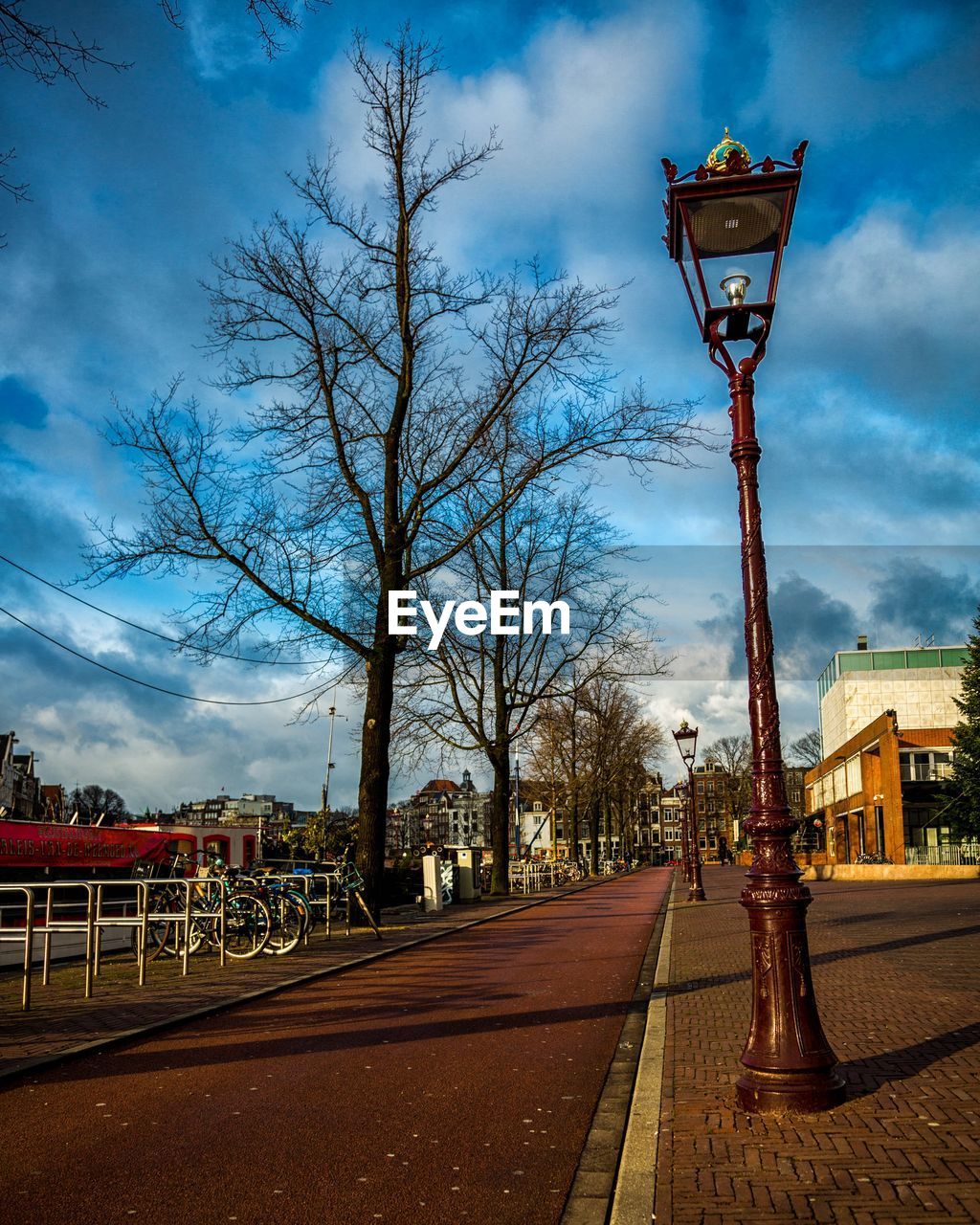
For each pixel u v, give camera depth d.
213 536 19.25
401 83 19.83
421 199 20.16
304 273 19.44
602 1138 5.37
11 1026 8.38
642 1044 7.68
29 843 16.75
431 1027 8.51
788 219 6.16
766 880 5.65
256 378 19.72
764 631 5.99
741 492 6.21
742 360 6.34
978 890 28.61
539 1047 7.67
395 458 20.58
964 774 43.50
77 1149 5.18
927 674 67.75
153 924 14.30
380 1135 5.41
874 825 51.41
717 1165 4.58
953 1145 4.68
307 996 10.34
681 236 6.45
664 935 16.91
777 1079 5.42
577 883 47.16
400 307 20.34
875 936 15.41
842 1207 4.01
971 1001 8.76
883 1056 6.60
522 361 20.73
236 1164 4.95
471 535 20.86
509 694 33.66
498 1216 4.28
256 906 14.29
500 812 33.81
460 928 18.80
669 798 144.12
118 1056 7.38
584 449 20.61
